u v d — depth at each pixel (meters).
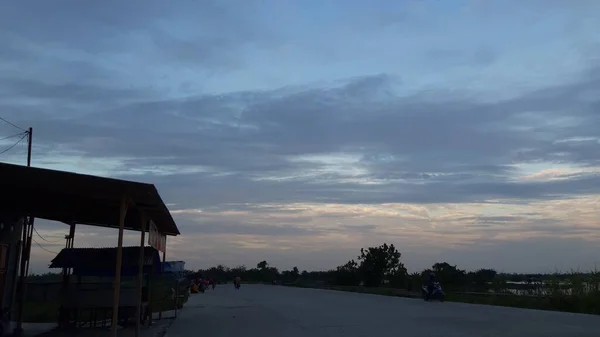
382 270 56.66
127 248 17.94
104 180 10.12
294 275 90.12
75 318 17.48
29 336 15.48
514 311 23.27
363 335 15.38
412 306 27.09
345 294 42.00
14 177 10.05
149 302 18.78
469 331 16.02
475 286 44.19
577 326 17.16
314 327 17.55
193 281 48.53
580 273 27.05
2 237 15.31
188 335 15.95
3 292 15.43
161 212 13.73
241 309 26.12
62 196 12.32
